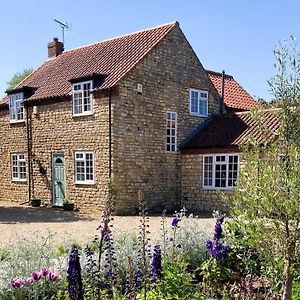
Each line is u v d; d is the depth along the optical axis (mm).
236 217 4215
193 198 18125
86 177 17234
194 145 18109
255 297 4848
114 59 18359
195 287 5246
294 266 3973
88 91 17047
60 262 5637
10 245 6766
